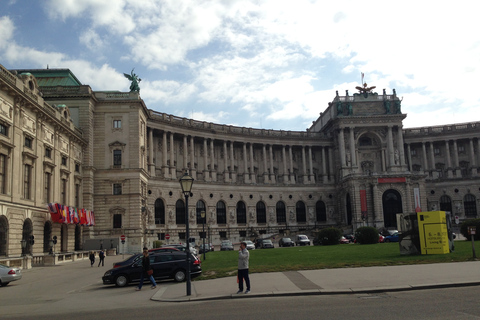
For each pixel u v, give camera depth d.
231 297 25.59
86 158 85.19
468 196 129.38
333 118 129.25
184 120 113.44
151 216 100.56
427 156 135.75
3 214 53.06
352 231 115.12
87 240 82.19
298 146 132.50
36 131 63.66
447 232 45.88
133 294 30.05
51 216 67.31
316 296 24.91
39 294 32.50
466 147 134.25
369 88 132.62
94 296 30.28
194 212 110.75
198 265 36.66
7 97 55.09
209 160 119.06
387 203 117.12
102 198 86.69
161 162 109.00
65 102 85.75
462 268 32.62
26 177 61.19
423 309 19.59
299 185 128.38
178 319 19.72
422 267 34.41
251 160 124.69
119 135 89.12
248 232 119.44
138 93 90.56
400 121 128.25
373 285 26.75
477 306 19.81
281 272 35.12
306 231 118.94
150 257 35.97
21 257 53.94
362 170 129.00
